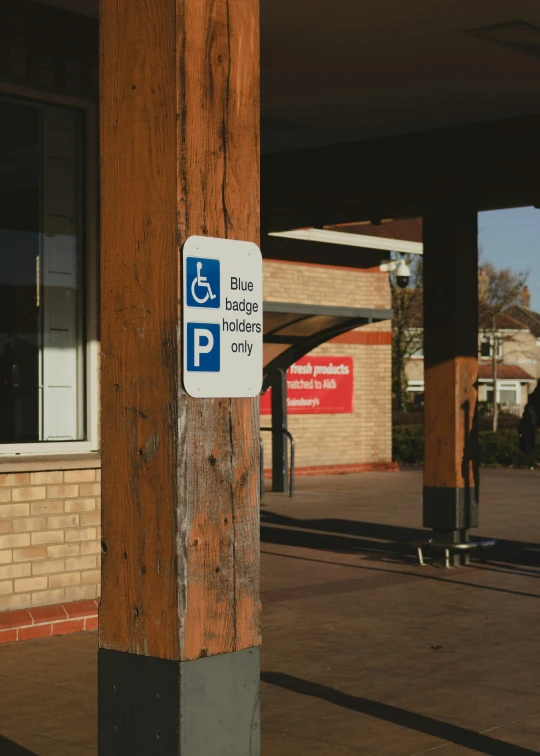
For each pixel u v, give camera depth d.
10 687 6.19
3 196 7.78
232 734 3.31
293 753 5.06
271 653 7.18
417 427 30.66
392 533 13.52
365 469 23.25
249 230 3.39
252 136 3.40
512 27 8.41
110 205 3.36
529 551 11.89
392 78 9.71
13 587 7.52
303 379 22.03
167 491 3.21
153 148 3.26
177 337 3.19
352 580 10.11
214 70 3.29
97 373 8.15
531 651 7.22
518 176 10.71
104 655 3.36
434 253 10.91
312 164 12.11
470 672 6.64
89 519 7.93
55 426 8.03
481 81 9.77
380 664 6.86
